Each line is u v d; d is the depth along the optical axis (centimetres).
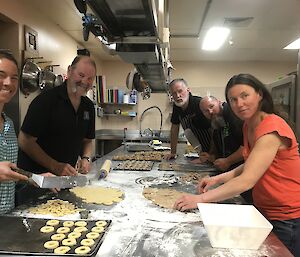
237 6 305
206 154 292
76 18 355
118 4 139
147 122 615
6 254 90
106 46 218
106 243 101
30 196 165
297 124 287
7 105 281
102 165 246
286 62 592
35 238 101
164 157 320
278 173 138
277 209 142
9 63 134
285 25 366
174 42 449
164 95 608
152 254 94
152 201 150
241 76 140
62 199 154
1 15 260
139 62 253
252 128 149
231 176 158
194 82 607
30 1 301
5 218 119
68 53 423
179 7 306
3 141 143
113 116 619
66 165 192
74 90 204
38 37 325
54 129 209
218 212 116
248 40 438
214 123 274
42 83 309
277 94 346
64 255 90
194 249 98
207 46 472
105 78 608
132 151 372
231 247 98
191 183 196
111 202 148
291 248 140
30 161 205
